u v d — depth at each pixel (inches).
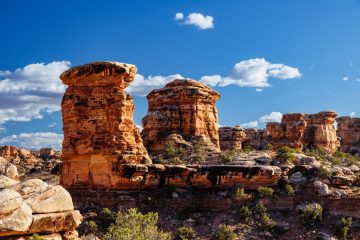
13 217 801.6
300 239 2234.3
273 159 2878.9
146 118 3494.1
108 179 2427.4
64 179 2514.8
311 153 3599.9
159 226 2287.2
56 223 872.9
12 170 973.8
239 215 2393.0
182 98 3403.1
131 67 2511.1
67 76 2502.5
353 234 2306.8
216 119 3550.7
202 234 2220.7
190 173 2566.4
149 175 2500.0
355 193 2532.0
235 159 2923.2
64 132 2541.8
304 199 2524.6
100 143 2445.9
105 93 2471.7
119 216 1856.5
